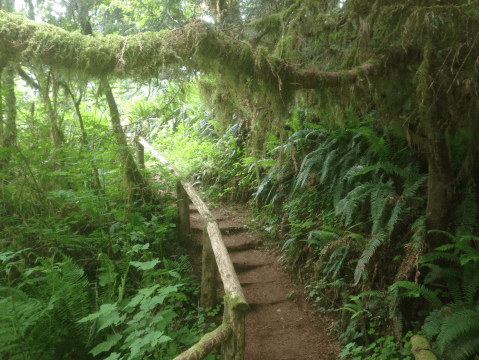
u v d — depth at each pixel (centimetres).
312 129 452
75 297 247
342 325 325
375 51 260
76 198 327
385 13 246
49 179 348
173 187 519
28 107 362
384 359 260
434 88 243
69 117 408
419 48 250
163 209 452
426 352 217
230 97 252
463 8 216
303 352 312
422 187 330
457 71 231
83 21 377
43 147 323
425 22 223
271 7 325
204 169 695
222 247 300
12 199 320
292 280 421
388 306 289
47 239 314
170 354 234
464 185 304
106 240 346
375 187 327
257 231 525
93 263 332
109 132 389
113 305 225
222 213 590
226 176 644
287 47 263
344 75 239
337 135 402
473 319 227
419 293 274
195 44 207
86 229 372
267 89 230
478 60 215
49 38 213
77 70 226
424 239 283
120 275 326
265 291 406
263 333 340
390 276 304
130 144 435
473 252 245
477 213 287
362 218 357
